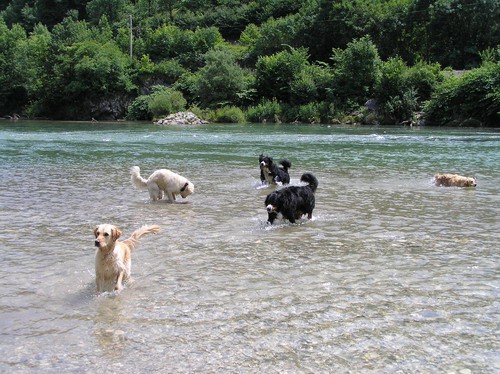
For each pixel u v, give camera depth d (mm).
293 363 4062
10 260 6773
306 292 5621
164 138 30297
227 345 4379
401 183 13523
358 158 19609
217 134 34031
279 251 7250
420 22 65375
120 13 104625
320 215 9672
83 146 24891
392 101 48625
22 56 73375
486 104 43125
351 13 67438
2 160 18719
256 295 5539
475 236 8008
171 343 4422
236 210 10172
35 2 113562
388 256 6957
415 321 4844
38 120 63469
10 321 4895
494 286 5766
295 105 55719
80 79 65188
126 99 65812
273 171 13227
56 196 11562
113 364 4055
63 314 5074
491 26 62125
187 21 96438
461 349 4285
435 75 50594
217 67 58781
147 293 5637
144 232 6742
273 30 71875
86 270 6426
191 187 11250
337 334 4578
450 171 15898
